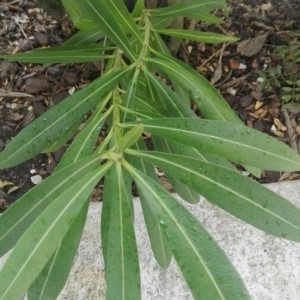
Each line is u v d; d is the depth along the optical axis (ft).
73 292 1.52
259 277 1.53
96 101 1.09
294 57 1.91
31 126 1.08
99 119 1.06
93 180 0.88
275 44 1.99
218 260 0.82
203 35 1.32
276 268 1.54
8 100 1.95
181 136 0.94
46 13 2.08
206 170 0.90
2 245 0.93
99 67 1.94
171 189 1.76
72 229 0.95
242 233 1.60
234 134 0.92
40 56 1.21
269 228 0.90
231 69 1.97
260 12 2.05
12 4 2.10
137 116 1.05
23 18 2.09
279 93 1.92
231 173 0.89
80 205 0.85
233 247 1.57
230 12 2.05
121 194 0.88
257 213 0.89
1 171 1.84
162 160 0.92
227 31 2.02
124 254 0.86
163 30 1.32
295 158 0.93
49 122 1.08
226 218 1.62
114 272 0.85
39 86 1.96
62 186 0.90
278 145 0.92
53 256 0.97
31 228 0.82
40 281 0.98
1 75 1.99
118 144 0.93
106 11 1.00
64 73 1.97
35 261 0.82
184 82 1.13
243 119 1.89
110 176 0.92
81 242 1.59
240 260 1.55
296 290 1.51
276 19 2.04
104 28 1.03
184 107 1.14
